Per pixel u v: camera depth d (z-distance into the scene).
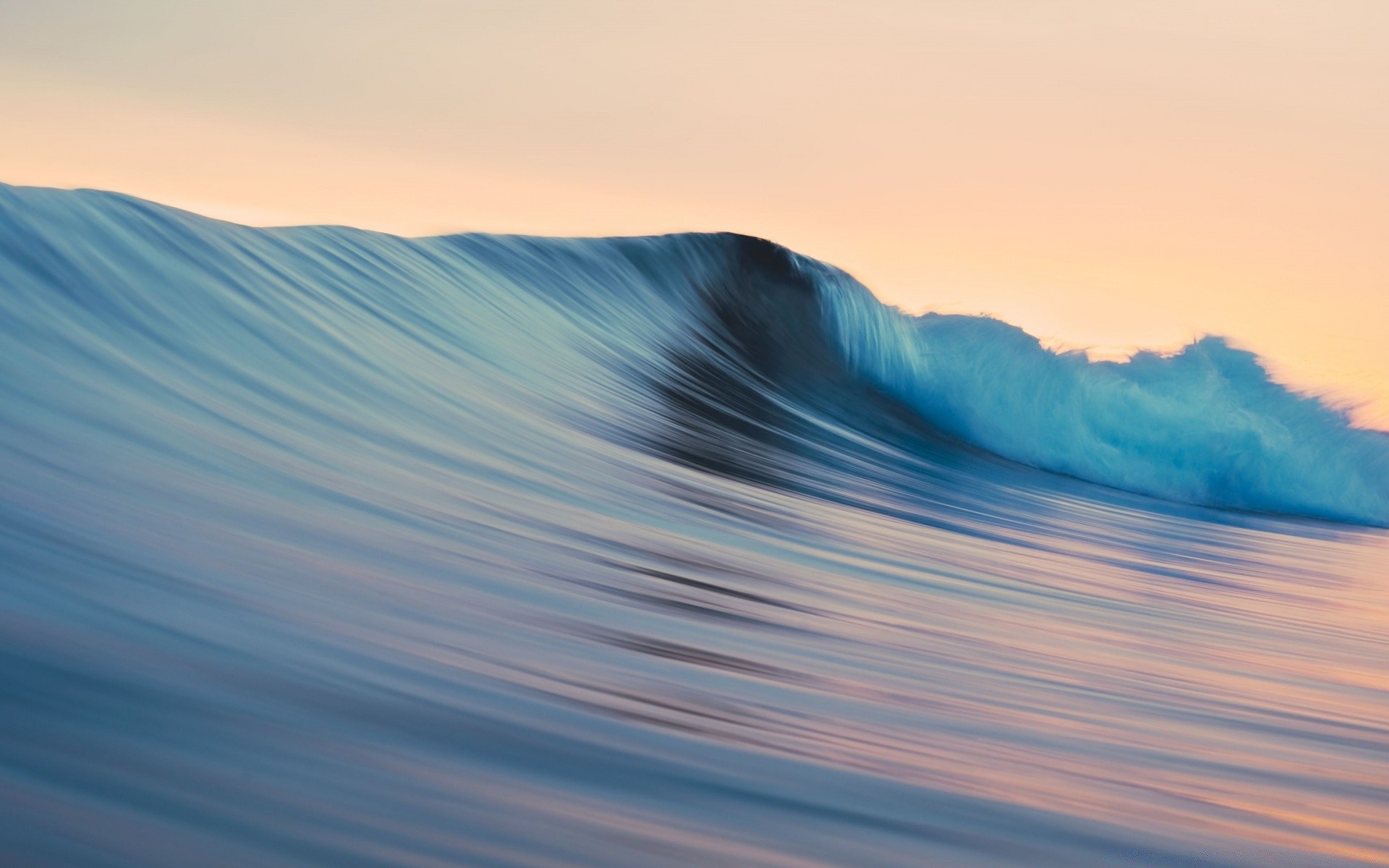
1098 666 5.09
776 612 5.10
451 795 2.37
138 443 4.98
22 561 3.35
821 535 7.55
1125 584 7.95
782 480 9.55
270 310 7.86
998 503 11.44
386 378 7.95
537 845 2.19
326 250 9.47
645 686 3.58
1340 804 3.49
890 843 2.54
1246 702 4.82
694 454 9.50
